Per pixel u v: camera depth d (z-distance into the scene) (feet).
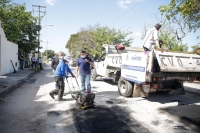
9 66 45.19
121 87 22.49
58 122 13.24
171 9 25.43
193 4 21.81
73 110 16.19
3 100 19.26
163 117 14.75
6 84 26.25
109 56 28.73
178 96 23.34
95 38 83.20
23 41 70.44
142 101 20.10
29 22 64.34
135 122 13.52
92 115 14.88
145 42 22.26
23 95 21.98
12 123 12.85
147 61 17.67
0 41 37.60
